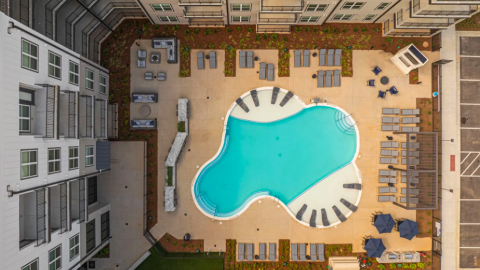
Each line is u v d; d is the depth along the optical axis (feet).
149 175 68.69
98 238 63.52
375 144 69.41
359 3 59.41
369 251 65.05
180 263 68.13
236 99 68.85
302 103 68.49
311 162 70.49
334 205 69.82
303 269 68.54
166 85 68.80
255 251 68.74
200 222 68.90
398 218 69.51
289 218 69.05
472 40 70.38
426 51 69.46
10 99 37.99
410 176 67.82
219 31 68.64
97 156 62.39
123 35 68.33
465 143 70.54
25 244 42.04
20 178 39.63
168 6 59.67
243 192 70.69
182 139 66.74
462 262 70.03
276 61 69.05
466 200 70.28
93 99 56.44
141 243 67.92
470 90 70.59
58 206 50.83
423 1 55.26
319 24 68.54
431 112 69.46
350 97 69.10
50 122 44.68
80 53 61.52
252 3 58.95
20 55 39.83
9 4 42.01
